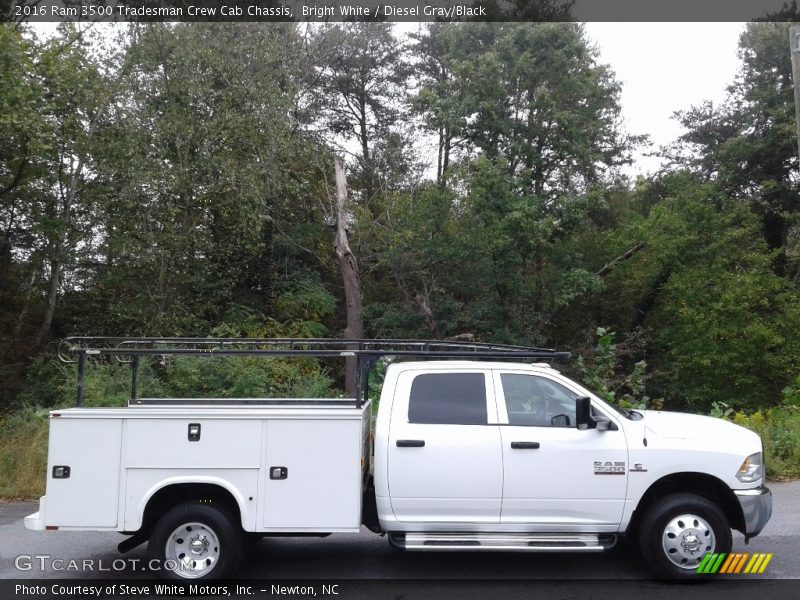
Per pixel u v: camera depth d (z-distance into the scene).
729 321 25.28
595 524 6.21
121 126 19.78
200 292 21.89
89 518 6.05
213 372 14.16
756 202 30.56
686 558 6.11
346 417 6.17
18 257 22.11
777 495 9.59
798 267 30.84
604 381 14.43
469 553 7.34
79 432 6.12
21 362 20.30
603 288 24.55
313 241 26.30
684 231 26.36
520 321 23.31
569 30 23.61
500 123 23.72
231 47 20.88
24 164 17.88
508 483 6.20
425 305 23.78
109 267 21.16
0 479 10.39
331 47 26.45
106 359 16.36
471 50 25.03
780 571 6.51
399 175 27.03
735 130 33.91
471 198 22.27
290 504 6.11
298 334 22.84
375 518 6.56
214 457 6.12
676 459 6.20
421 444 6.25
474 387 6.51
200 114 20.52
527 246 22.84
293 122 23.05
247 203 20.92
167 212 19.95
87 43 19.33
